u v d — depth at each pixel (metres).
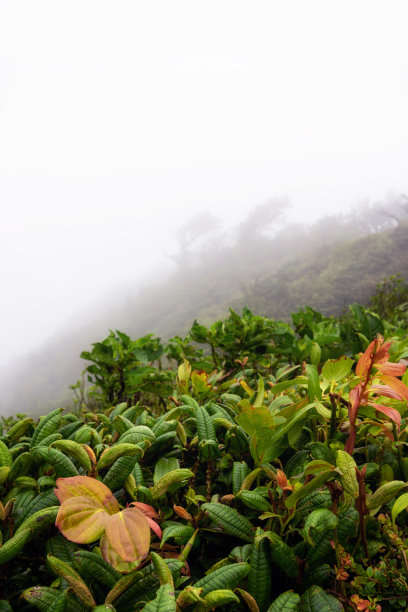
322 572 0.59
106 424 1.01
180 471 0.66
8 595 0.61
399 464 0.83
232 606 0.55
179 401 1.11
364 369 0.72
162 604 0.44
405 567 0.62
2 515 0.60
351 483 0.59
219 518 0.63
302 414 0.70
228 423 0.87
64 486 0.51
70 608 0.50
